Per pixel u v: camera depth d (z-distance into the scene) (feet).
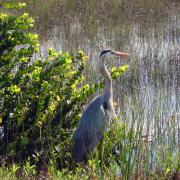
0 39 44.80
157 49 78.13
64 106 45.32
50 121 44.39
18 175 37.83
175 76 69.41
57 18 99.55
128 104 59.82
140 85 67.31
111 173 33.14
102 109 45.47
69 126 46.21
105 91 46.80
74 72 46.37
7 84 44.60
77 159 44.19
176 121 48.24
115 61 73.00
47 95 44.80
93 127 44.83
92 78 67.56
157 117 43.73
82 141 44.68
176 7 103.04
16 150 43.80
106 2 104.78
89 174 36.27
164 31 89.10
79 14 102.42
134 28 92.53
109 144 43.75
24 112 44.45
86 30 91.50
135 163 33.09
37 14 100.94
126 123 43.83
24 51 45.14
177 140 40.52
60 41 88.22
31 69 45.42
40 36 91.15
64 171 39.32
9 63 45.03
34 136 44.24
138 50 79.82
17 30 46.57
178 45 81.82
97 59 75.56
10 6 47.42
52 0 107.55
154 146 35.47
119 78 68.18
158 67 71.82
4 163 41.24
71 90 45.91
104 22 96.78
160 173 35.40
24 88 44.91
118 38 84.89
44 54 78.79
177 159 36.68
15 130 44.60
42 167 41.39
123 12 101.14
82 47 81.82
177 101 57.41
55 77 45.55
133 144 32.42
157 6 102.17
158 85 67.15
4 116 44.37
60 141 44.80
